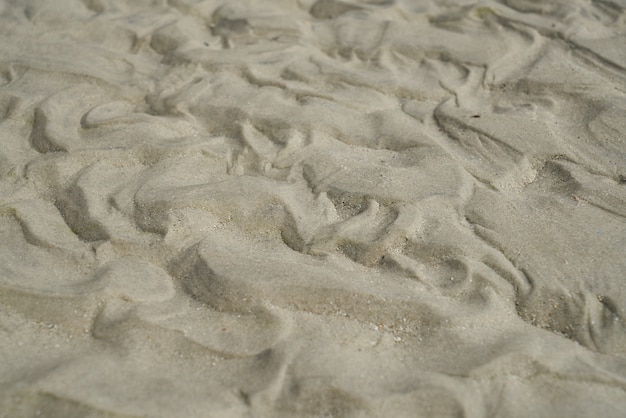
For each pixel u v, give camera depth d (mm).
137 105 769
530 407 520
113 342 548
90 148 688
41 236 614
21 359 535
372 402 514
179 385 524
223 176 680
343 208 645
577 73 790
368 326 561
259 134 721
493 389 526
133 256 605
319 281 574
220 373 534
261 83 788
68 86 772
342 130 720
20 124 732
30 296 567
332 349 541
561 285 580
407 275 589
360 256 604
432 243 606
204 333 553
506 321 566
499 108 762
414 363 540
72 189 653
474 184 663
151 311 561
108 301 565
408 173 666
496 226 622
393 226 614
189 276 589
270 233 627
